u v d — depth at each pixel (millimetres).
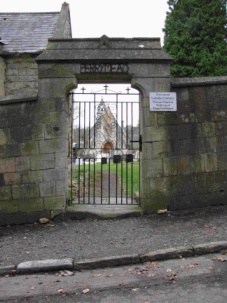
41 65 6637
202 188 6691
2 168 6645
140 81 6590
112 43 6773
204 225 5680
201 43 17516
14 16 13836
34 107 6652
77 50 6680
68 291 3717
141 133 6992
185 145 6672
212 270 4047
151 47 6723
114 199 8766
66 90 6637
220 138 6742
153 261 4488
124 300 3430
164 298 3424
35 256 4723
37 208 6605
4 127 6652
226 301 3299
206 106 6723
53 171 6625
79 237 5547
